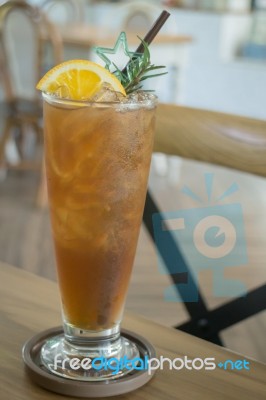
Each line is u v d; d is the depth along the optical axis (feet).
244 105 15.51
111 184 1.65
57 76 1.69
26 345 1.79
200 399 1.63
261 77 15.17
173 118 2.97
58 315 2.00
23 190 9.59
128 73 1.77
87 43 9.60
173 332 1.97
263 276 4.77
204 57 15.62
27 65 9.61
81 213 1.67
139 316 2.06
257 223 7.56
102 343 1.76
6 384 1.65
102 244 1.69
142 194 1.73
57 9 14.51
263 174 2.79
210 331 2.76
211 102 15.83
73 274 1.73
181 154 2.96
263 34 15.40
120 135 1.63
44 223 8.27
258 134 2.81
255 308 2.72
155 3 15.98
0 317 1.96
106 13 16.52
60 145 1.67
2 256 7.04
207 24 15.37
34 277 2.22
